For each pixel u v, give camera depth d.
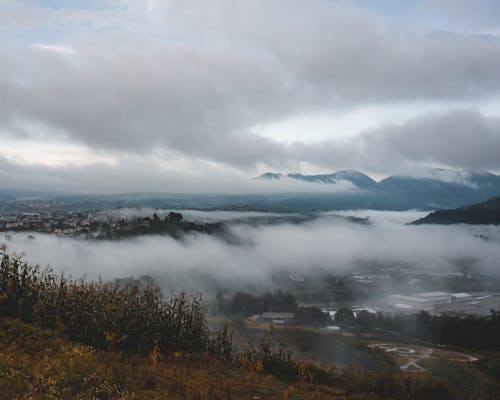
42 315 9.30
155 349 8.68
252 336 25.30
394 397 8.66
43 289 9.73
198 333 10.37
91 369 6.72
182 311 10.39
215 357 9.77
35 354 7.37
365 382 9.15
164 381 7.03
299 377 9.05
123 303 9.77
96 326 9.10
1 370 6.13
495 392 15.90
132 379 6.91
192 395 6.69
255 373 8.80
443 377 20.91
